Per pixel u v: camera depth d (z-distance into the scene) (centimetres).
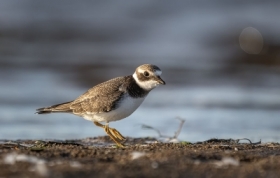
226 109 1599
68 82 2088
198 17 3141
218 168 699
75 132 1319
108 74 2239
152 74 984
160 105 1670
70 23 3259
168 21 3189
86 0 3700
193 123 1404
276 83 2028
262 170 693
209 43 2820
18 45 2873
